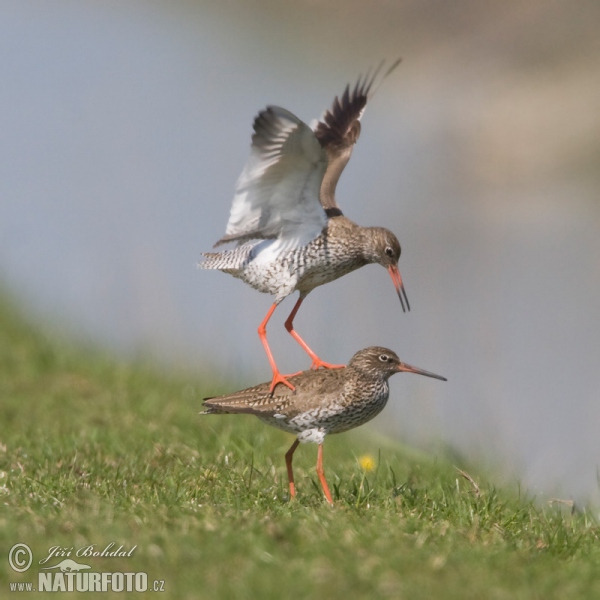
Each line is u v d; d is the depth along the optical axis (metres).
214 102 32.69
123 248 20.98
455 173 28.45
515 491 10.57
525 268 22.45
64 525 7.05
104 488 8.42
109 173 26.27
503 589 6.23
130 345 15.91
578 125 29.98
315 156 9.69
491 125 30.34
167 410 12.00
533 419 15.35
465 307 20.19
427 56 34.28
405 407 13.85
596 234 24.58
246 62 35.81
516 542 7.50
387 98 32.66
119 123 30.44
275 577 6.21
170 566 6.41
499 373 17.20
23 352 14.38
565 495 10.89
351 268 11.02
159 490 8.42
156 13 41.09
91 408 12.12
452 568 6.56
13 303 17.31
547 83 31.80
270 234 10.38
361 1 36.84
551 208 26.53
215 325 17.27
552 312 20.14
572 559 7.23
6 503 7.65
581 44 32.78
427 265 22.66
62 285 20.12
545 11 34.00
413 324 19.20
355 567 6.41
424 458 11.36
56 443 10.31
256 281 10.62
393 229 24.69
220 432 11.16
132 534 6.96
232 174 26.62
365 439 11.96
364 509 8.18
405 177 27.77
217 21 39.66
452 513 8.25
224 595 5.92
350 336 18.30
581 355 18.14
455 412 15.20
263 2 39.31
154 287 17.95
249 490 8.72
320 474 8.94
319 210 10.36
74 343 15.46
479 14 34.75
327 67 34.91
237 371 14.59
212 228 23.09
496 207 26.50
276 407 9.17
